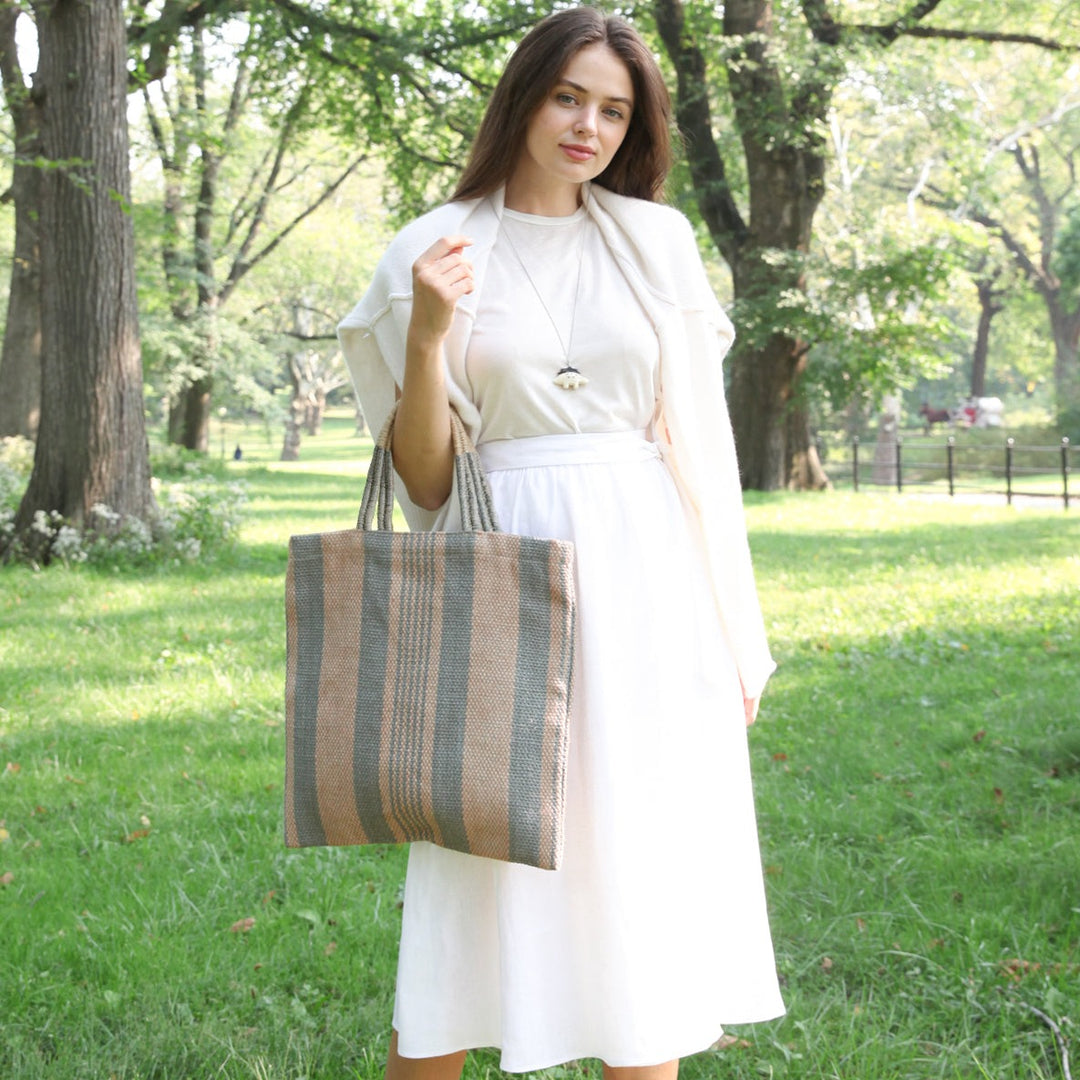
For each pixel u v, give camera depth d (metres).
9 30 14.16
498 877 2.03
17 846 4.04
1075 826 4.02
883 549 11.94
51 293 10.64
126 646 7.25
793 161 19.22
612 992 2.02
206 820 4.26
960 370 55.97
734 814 2.22
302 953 3.20
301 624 2.01
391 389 2.25
